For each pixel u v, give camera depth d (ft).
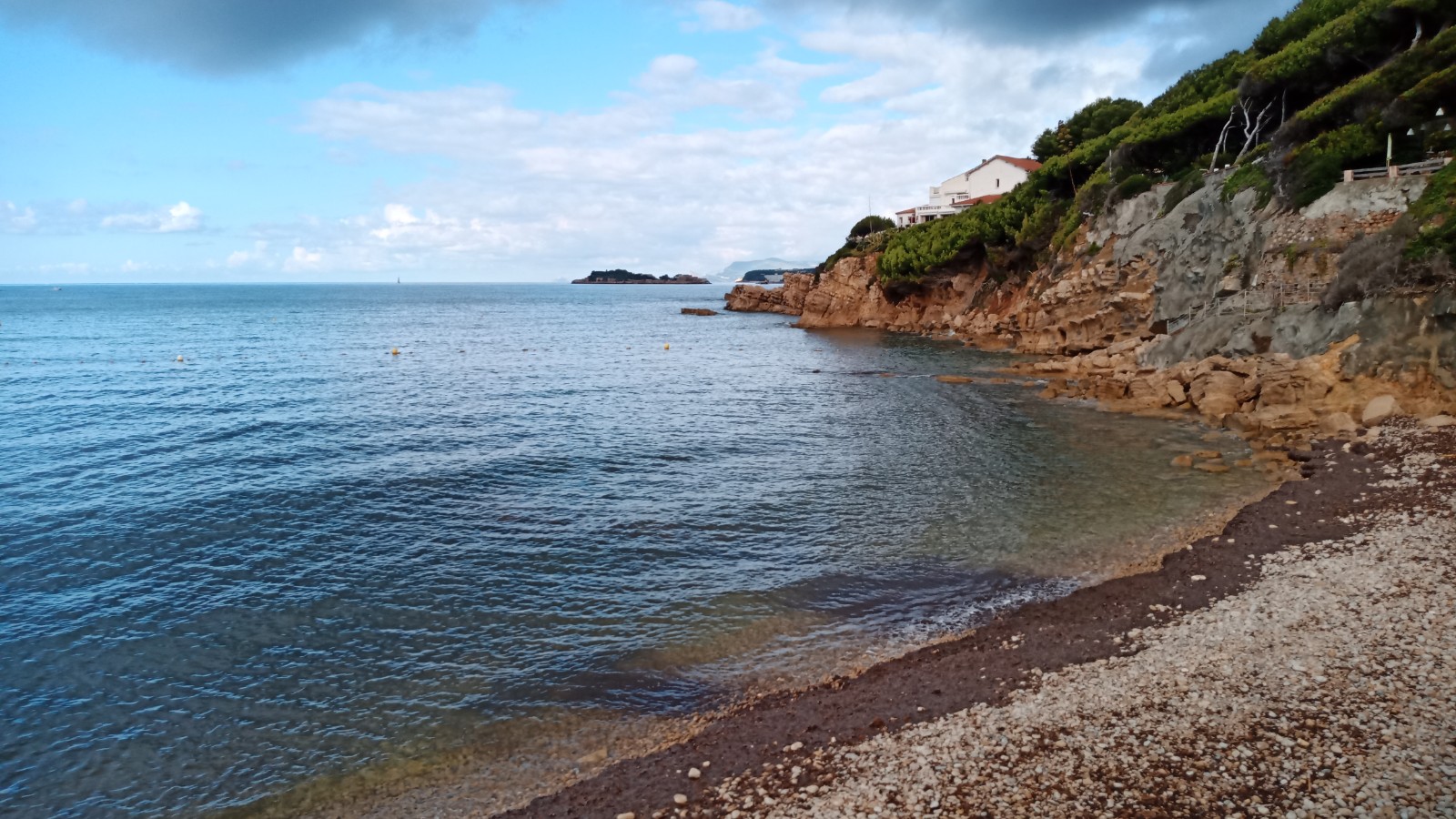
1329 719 40.40
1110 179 223.30
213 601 67.97
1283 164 151.33
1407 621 50.16
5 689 54.13
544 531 84.89
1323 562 63.05
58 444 122.21
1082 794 36.70
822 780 40.09
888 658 56.34
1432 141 130.21
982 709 45.78
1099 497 90.58
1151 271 183.42
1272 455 102.42
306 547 80.28
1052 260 236.43
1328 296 121.39
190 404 158.40
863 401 163.22
